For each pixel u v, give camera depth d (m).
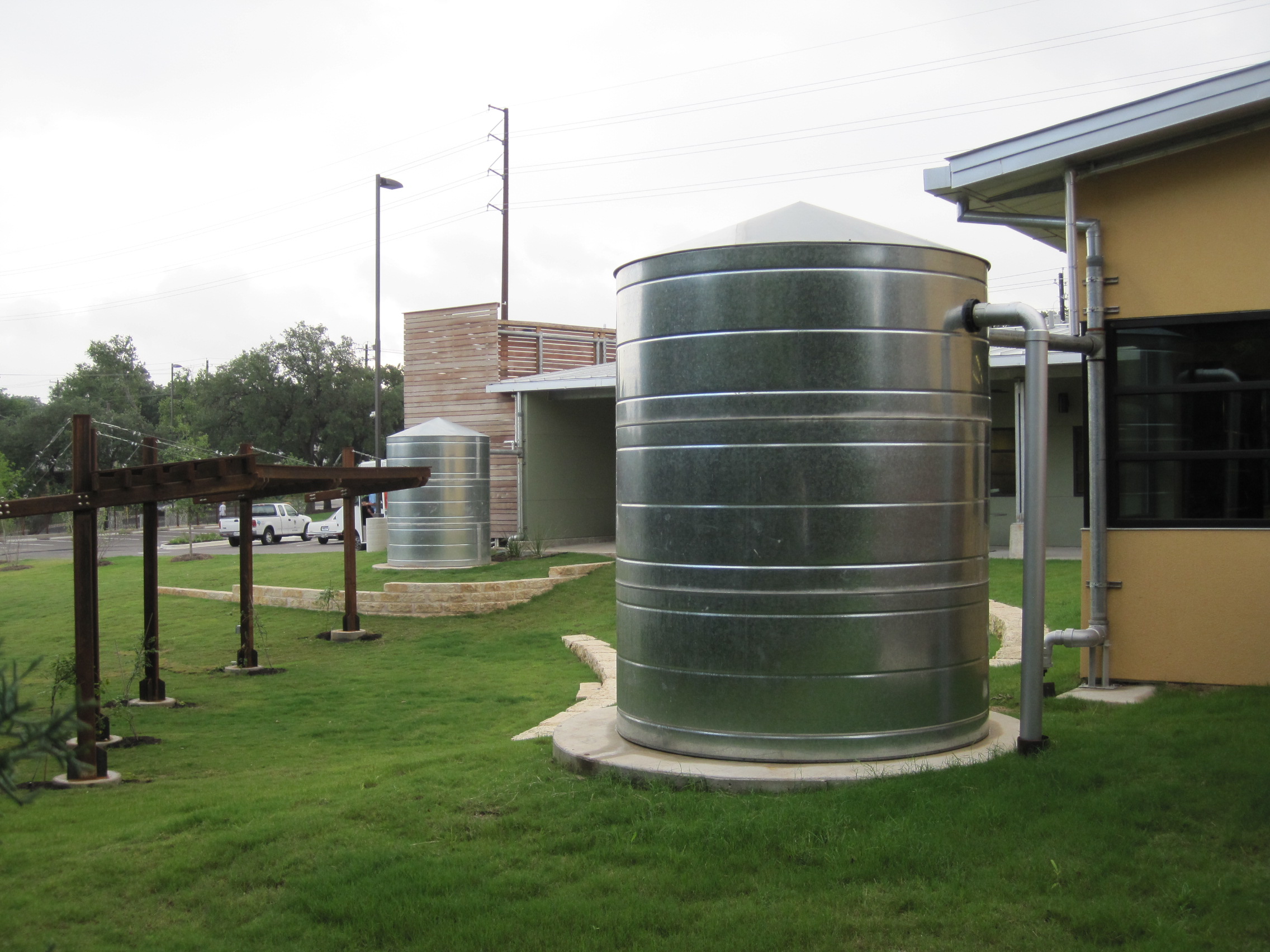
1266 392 7.22
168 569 26.19
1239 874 4.09
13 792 2.45
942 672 5.84
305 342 61.00
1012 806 4.87
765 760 5.69
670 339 5.90
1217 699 6.71
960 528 5.91
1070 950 3.69
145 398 75.75
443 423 21.27
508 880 4.62
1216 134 7.03
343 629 16.36
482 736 9.50
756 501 5.68
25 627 18.73
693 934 4.02
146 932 4.47
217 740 9.80
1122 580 7.62
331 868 4.91
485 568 20.69
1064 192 8.35
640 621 6.14
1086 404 7.89
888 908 4.12
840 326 5.61
